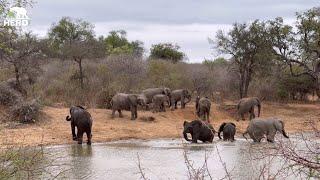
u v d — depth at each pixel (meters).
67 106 31.02
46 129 25.00
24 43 30.02
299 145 14.45
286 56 40.44
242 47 39.56
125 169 15.91
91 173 15.11
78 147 21.94
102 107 32.03
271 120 24.88
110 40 69.12
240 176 14.03
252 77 42.94
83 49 35.38
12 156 7.73
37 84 33.19
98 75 37.53
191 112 34.06
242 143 24.11
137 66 39.62
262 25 39.81
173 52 62.56
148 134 26.64
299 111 37.59
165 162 17.41
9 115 25.47
